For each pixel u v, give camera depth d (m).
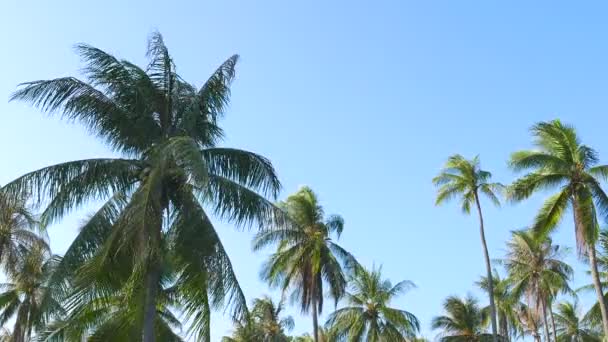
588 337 63.53
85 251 19.02
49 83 19.92
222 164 20.50
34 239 32.56
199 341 19.50
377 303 51.44
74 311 18.81
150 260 19.27
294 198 41.81
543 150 34.75
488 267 45.88
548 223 34.25
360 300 51.91
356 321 50.91
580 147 33.81
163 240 19.59
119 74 20.84
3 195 19.03
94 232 19.27
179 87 21.67
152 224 18.30
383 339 50.69
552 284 51.50
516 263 52.06
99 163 19.75
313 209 41.75
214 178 20.11
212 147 21.94
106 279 19.42
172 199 20.22
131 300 20.00
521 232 51.91
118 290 19.67
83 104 20.30
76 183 19.47
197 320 19.61
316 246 39.88
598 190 33.12
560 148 33.94
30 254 32.75
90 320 22.59
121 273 19.61
